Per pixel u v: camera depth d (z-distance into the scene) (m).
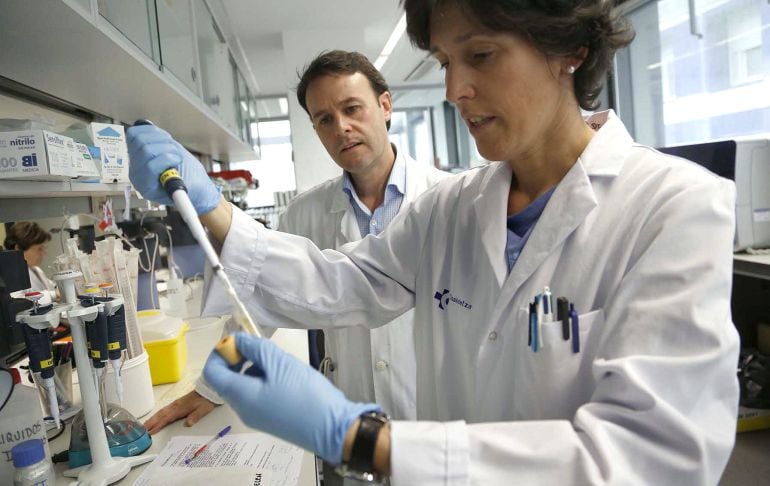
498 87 0.67
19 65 1.38
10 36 1.15
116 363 0.91
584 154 0.77
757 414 2.23
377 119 1.63
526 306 0.76
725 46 2.75
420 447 0.53
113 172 1.41
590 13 0.66
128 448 0.93
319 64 1.60
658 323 0.56
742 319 2.51
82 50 1.30
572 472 0.51
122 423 0.95
